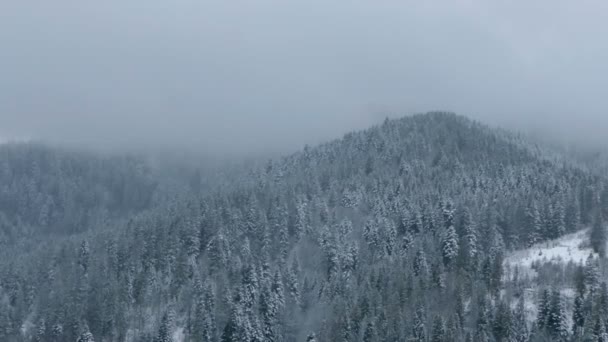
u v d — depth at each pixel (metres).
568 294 178.12
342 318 180.62
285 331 190.25
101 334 193.88
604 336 161.25
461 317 174.50
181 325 193.12
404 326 173.88
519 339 168.25
